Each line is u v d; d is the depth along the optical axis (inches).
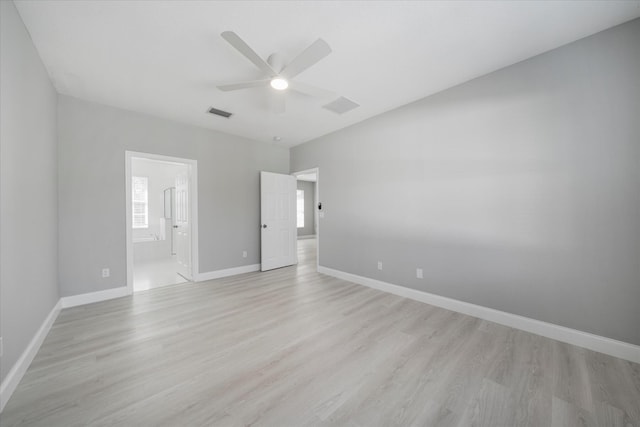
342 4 65.8
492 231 98.8
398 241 131.3
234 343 83.3
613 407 56.1
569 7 67.4
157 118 141.3
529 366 70.5
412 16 70.2
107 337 87.0
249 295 131.1
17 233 66.4
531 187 89.6
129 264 130.9
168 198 276.1
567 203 82.7
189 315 105.8
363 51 85.6
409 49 84.7
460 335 88.1
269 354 76.9
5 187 59.8
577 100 80.7
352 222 156.3
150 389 61.4
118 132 128.5
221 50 84.4
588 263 79.4
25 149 72.5
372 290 139.3
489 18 71.1
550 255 86.0
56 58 87.5
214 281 157.6
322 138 177.0
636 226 72.3
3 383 57.0
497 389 61.7
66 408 55.2
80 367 70.1
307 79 103.3
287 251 203.2
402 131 128.3
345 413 54.4
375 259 143.0
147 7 66.1
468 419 53.0
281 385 63.0
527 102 90.3
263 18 70.4
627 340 73.5
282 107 111.0
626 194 73.5
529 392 60.7
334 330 92.4
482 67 95.3
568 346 80.4
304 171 194.5
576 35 78.5
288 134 174.7
